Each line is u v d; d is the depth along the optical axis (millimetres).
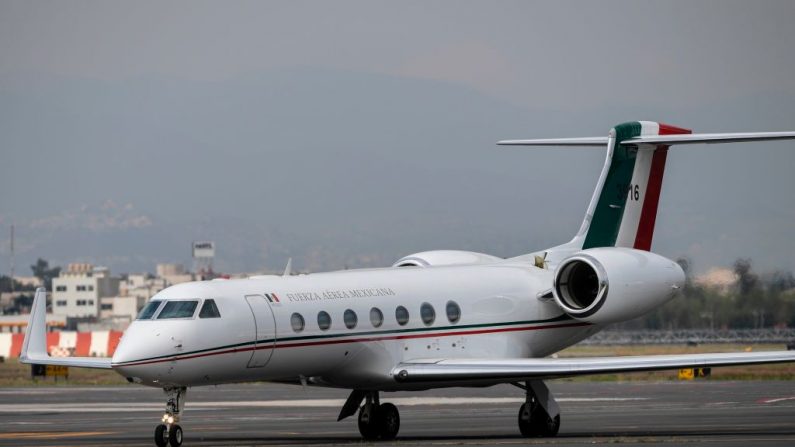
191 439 90625
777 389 153250
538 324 101312
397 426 93062
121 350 80438
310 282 89938
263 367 85562
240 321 83625
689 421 104188
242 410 124625
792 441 80250
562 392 151750
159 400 141000
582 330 103812
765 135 96438
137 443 86562
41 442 87812
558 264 102188
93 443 86562
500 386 167625
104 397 147125
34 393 156125
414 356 93438
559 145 106250
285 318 86000
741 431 92625
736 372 195000
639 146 106688
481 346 97688
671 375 192875
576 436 91000
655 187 108125
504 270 102250
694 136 100688
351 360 90062
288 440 89562
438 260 104438
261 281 87562
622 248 100625
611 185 105812
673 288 101250
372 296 91938
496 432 96688
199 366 81938
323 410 124250
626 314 98062
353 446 81438
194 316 82062
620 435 90875
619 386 164125
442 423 106000
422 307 94562
